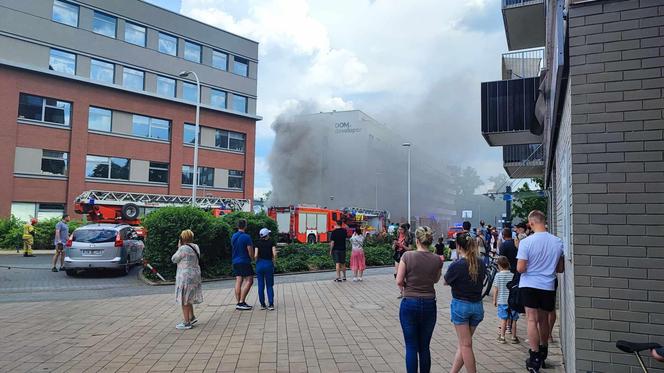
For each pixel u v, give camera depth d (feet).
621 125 12.37
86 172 107.24
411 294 16.43
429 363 16.24
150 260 47.01
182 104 128.57
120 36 116.47
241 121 145.79
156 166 122.72
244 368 18.70
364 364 19.30
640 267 11.99
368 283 46.01
